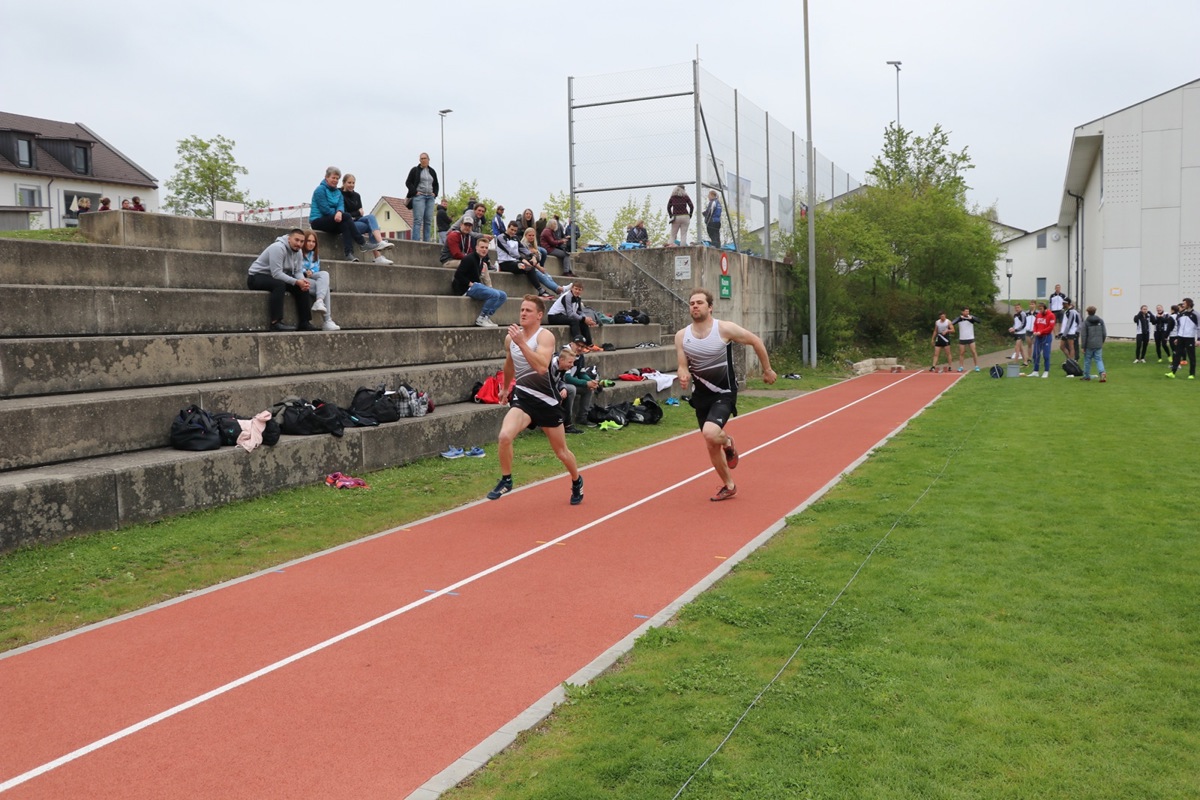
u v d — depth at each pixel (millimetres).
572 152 23078
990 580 5930
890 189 36688
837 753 3689
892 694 4207
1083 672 4430
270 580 6398
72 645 5168
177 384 9922
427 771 3709
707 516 8344
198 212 40562
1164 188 31344
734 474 10484
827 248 29016
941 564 6336
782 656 4766
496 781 3580
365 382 11477
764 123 27062
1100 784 3422
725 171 23797
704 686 4391
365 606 5828
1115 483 8938
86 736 4055
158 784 3627
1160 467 9734
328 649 5082
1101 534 7012
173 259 11625
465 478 10148
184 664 4875
